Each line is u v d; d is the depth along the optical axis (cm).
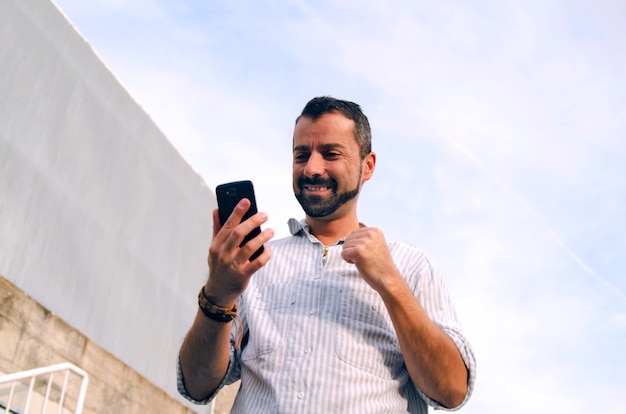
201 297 169
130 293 663
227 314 169
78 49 646
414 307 163
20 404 502
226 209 170
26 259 547
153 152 735
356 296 177
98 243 632
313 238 194
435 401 169
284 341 173
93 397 582
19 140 561
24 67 579
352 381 165
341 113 198
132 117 709
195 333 175
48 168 586
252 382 175
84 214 620
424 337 161
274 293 183
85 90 646
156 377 680
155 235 718
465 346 170
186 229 773
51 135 596
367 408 162
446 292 189
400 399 172
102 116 664
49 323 555
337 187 192
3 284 519
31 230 557
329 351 169
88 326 601
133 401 633
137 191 698
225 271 160
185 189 782
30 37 589
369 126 205
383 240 167
